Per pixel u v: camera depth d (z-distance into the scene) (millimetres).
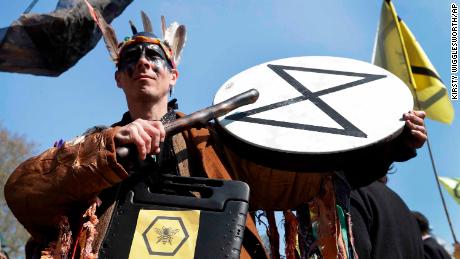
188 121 2164
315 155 2188
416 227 2781
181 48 2783
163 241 1926
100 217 2051
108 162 1974
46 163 2098
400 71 5066
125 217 1997
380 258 2576
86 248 1961
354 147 2193
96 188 2018
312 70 2602
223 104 2270
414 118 2340
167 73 2512
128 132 2004
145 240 1939
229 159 2402
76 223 2105
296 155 2191
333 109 2375
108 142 1999
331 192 2410
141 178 2059
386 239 2615
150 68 2459
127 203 2023
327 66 2621
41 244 2221
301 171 2230
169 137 2236
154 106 2453
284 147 2201
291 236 2412
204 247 1893
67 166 2033
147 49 2490
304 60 2672
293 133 2268
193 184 2029
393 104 2391
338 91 2469
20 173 2125
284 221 2457
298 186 2426
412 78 4984
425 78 5133
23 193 2088
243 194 1968
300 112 2369
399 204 2803
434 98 5082
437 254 3180
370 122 2309
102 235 1995
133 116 2471
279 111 2379
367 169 2455
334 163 2217
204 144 2350
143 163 2072
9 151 12383
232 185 1989
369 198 2699
